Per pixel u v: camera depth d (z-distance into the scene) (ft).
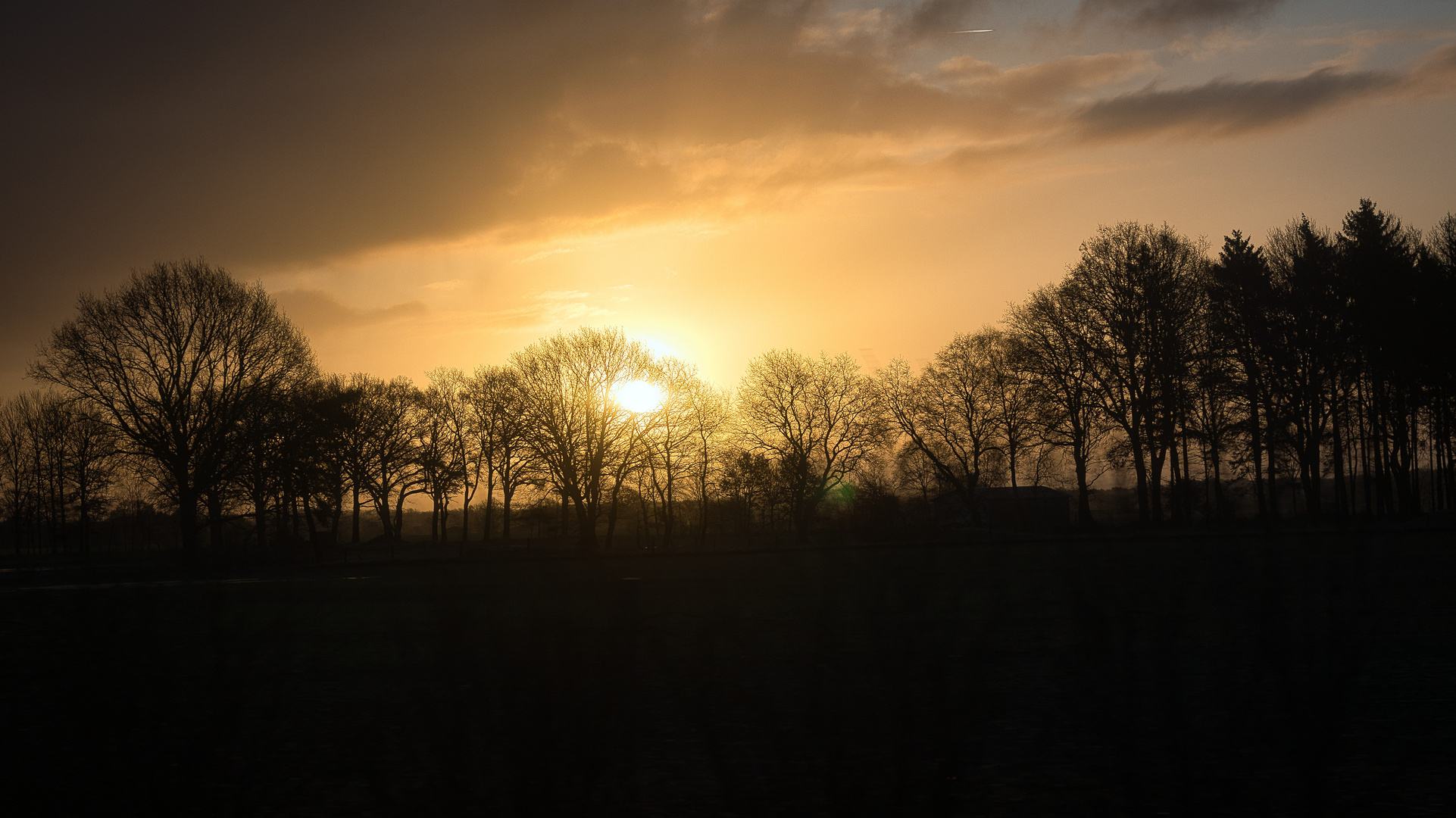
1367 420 219.00
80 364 201.16
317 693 49.14
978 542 189.98
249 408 211.41
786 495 303.27
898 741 21.09
